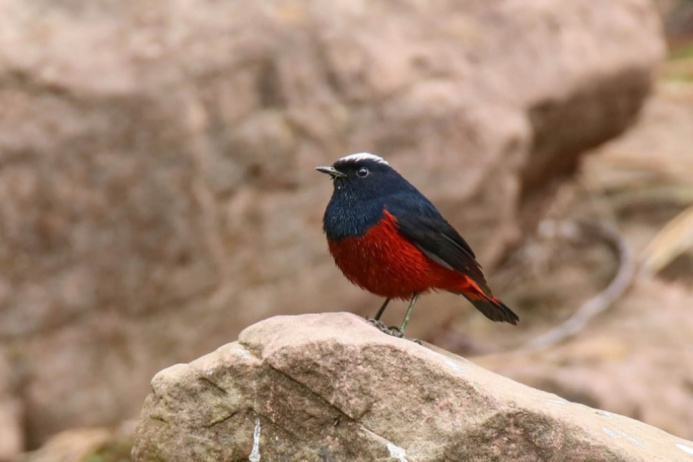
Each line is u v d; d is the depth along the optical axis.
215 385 6.77
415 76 15.39
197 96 13.82
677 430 14.40
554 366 15.70
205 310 14.15
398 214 8.48
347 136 14.70
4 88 13.34
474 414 6.42
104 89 13.50
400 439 6.49
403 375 6.55
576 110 17.25
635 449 6.43
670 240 18.52
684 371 15.38
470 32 16.23
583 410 7.07
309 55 14.65
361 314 15.12
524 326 17.58
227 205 14.07
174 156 13.69
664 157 21.52
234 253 14.20
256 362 6.71
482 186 15.45
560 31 17.00
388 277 8.58
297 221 14.45
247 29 14.32
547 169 18.45
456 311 16.16
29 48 13.52
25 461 13.22
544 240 19.23
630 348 16.23
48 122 13.38
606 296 17.83
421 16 15.93
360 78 14.88
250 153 14.11
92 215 13.55
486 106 15.68
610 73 17.34
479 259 15.78
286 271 14.45
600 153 21.20
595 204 20.06
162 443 6.83
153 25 13.99
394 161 14.96
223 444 6.75
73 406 13.72
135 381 13.95
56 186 13.41
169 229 13.79
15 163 13.30
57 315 13.58
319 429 6.63
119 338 13.84
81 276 13.62
